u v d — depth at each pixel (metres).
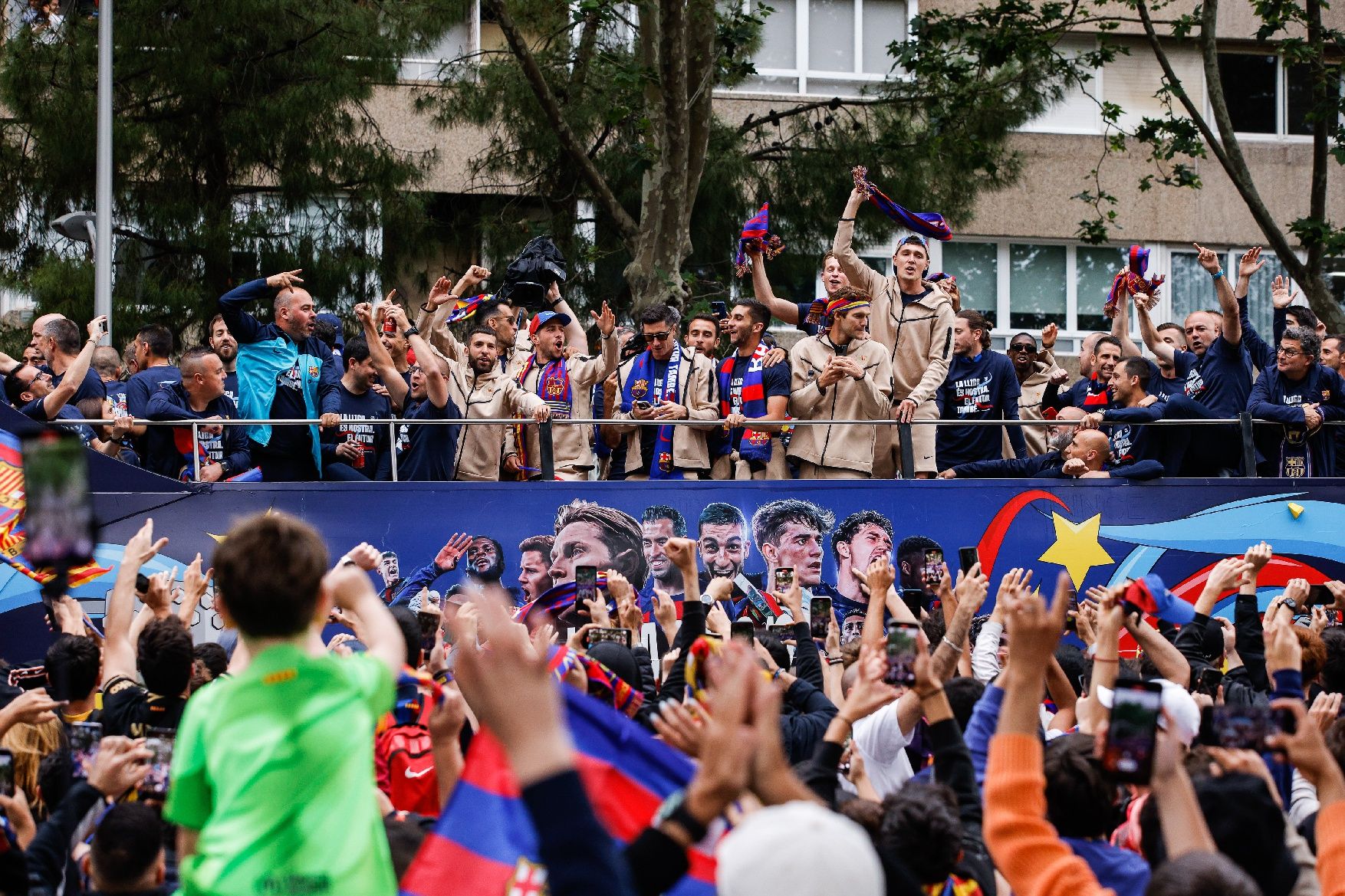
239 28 18.28
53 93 17.95
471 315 14.05
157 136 18.52
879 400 12.59
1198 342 14.27
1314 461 13.29
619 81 17.78
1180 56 27.48
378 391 12.27
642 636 11.62
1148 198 27.25
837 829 2.91
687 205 18.69
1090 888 3.95
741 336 12.76
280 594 3.98
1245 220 27.48
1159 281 14.74
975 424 12.52
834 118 21.08
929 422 12.39
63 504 4.97
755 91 26.17
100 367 13.29
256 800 3.87
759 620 11.67
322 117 18.70
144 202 18.25
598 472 12.93
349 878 3.84
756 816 2.99
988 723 5.39
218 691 4.04
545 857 2.66
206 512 11.16
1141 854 5.17
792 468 12.83
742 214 20.36
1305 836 5.73
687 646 6.44
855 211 13.61
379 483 11.49
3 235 18.66
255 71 18.48
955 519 12.31
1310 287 20.73
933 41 21.00
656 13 19.17
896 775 6.57
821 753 4.92
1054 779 4.87
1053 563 12.44
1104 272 27.30
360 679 4.07
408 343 12.61
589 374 12.69
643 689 8.05
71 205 18.44
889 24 26.78
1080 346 27.08
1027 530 12.44
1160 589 6.32
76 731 5.00
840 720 4.97
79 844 4.94
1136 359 13.30
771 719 3.37
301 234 18.73
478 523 11.61
